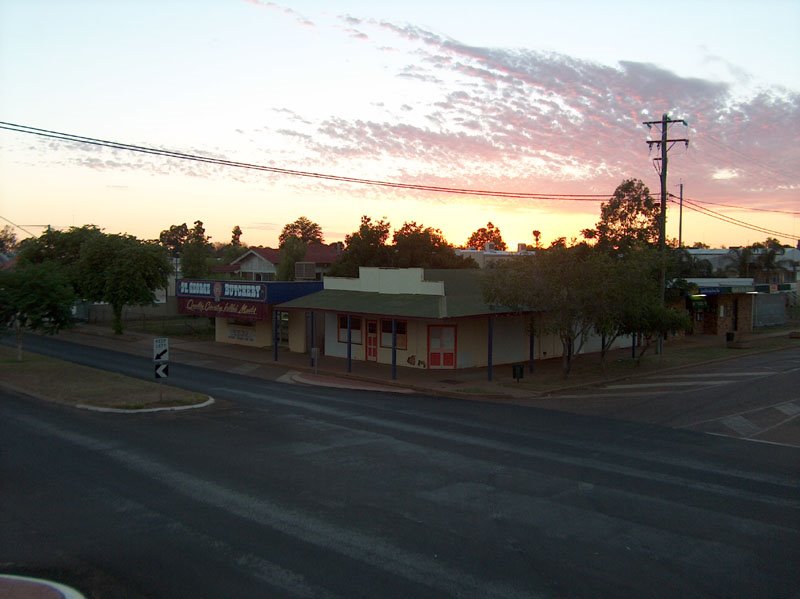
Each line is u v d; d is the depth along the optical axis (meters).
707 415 19.61
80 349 36.59
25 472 12.11
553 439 16.03
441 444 15.13
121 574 7.67
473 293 29.80
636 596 7.30
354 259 48.97
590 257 24.92
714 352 35.72
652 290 28.95
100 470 12.32
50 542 8.68
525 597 7.21
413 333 29.75
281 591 7.23
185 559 8.12
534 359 32.84
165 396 20.45
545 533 9.34
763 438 16.72
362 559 8.21
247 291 34.88
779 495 11.55
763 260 68.12
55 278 29.95
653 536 9.30
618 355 34.47
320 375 28.19
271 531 9.16
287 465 12.92
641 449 15.14
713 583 7.70
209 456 13.56
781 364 31.22
